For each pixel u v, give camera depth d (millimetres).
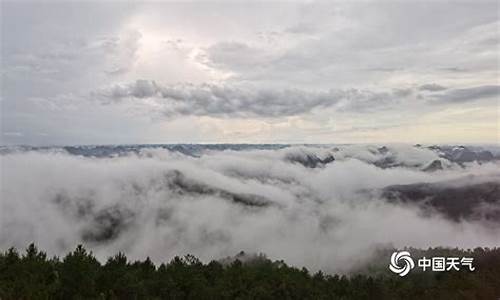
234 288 57062
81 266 49375
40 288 44094
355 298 60562
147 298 48844
